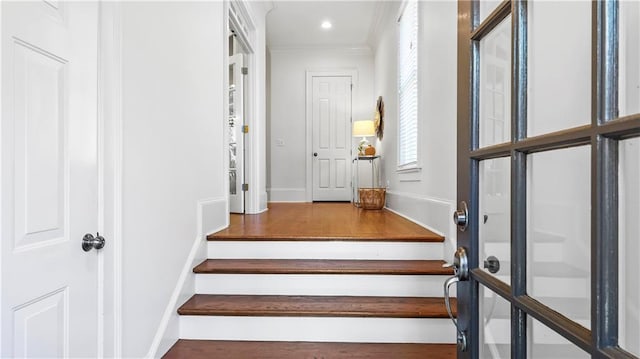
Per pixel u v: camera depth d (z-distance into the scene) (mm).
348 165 6324
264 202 4609
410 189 3480
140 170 1526
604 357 472
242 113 4297
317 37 5723
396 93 4129
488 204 857
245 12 3529
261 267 2195
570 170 718
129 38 1439
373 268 2176
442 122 2461
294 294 2150
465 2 914
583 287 697
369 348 1824
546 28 786
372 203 4676
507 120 913
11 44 898
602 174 484
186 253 2068
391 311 1895
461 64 931
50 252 1023
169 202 1832
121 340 1360
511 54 727
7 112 891
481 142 879
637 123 430
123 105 1390
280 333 1908
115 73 1336
